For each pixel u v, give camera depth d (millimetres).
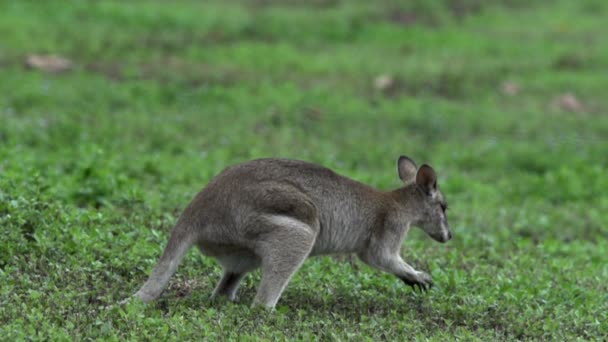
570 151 49750
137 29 68188
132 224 25516
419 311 22234
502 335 21000
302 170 21406
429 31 75812
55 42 61594
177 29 69375
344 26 73562
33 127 42125
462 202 38312
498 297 23516
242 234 20422
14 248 22234
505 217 35875
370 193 22609
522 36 77562
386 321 20672
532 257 28953
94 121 45094
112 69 58156
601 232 36062
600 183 43031
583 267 28688
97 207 28953
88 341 18094
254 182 20672
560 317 22297
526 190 41906
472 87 62312
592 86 65375
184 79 57156
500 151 48344
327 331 19672
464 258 27500
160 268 20125
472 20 81000
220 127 47406
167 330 18547
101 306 19703
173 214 28000
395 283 23922
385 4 80375
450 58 69312
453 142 50031
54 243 22656
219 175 21109
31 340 17625
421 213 23469
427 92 60781
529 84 64562
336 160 43594
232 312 20047
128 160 36812
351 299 22516
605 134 55656
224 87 56969
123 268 22422
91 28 66375
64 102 48969
